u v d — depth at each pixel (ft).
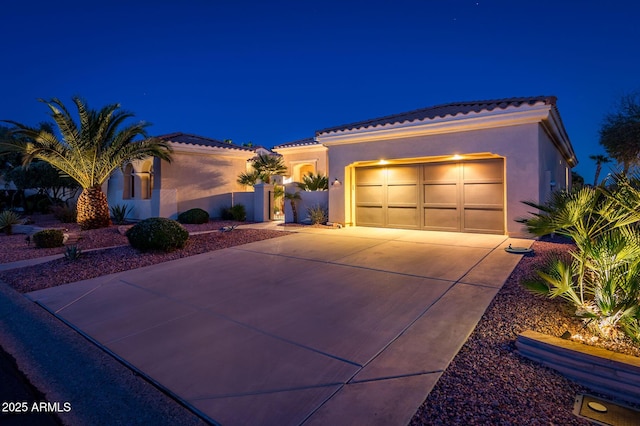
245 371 11.44
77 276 23.85
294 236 39.11
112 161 47.60
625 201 14.14
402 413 9.08
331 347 13.01
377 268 24.49
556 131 41.16
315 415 9.13
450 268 23.93
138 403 9.91
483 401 9.49
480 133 36.47
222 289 20.52
